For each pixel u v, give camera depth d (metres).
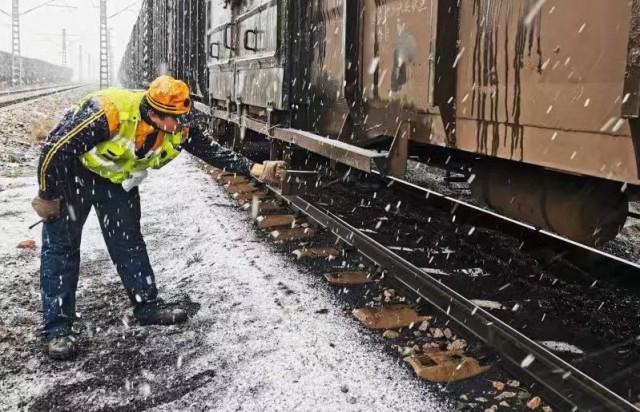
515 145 3.21
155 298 3.70
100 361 3.21
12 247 5.18
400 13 4.30
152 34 22.02
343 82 5.14
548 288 4.09
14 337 3.48
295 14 6.18
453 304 3.35
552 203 3.48
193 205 6.82
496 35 3.31
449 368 2.98
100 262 4.85
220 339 3.43
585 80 2.71
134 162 3.30
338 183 7.43
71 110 3.16
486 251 4.91
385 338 3.40
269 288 4.17
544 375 2.66
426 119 4.03
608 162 2.62
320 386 2.88
